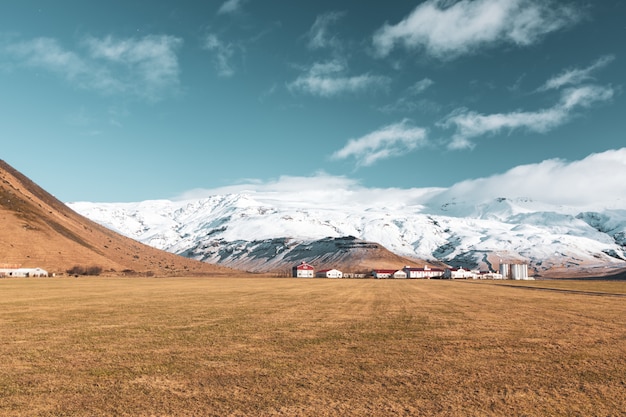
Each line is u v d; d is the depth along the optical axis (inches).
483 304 1930.4
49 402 506.0
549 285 4852.4
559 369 674.2
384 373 645.9
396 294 2736.2
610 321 1286.9
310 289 3368.6
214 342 892.0
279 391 554.3
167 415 466.6
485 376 631.2
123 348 824.3
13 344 860.6
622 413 479.5
